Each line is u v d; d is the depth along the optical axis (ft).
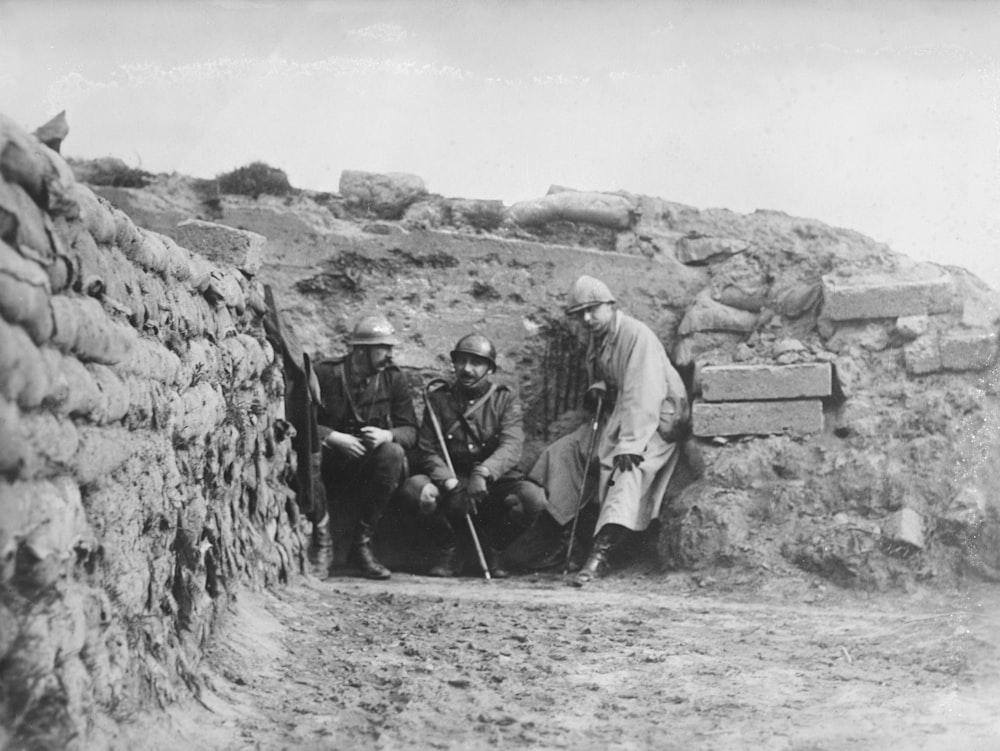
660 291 39.93
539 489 35.70
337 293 39.34
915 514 32.09
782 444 34.60
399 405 35.32
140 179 40.63
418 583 33.01
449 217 40.78
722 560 32.89
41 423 12.26
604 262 40.09
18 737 11.81
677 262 40.27
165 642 16.56
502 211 41.14
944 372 34.55
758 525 33.45
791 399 34.83
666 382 36.52
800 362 35.29
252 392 26.40
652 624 26.30
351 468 34.19
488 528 35.83
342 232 39.68
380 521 36.45
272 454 28.35
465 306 39.65
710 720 18.44
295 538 29.48
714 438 35.22
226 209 39.65
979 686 20.36
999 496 32.12
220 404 22.15
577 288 37.06
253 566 24.57
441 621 25.79
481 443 35.99
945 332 34.83
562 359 39.32
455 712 18.53
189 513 18.88
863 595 30.99
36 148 12.85
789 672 21.59
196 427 19.81
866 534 31.89
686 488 35.42
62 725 12.37
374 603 27.94
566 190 42.22
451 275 39.83
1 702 11.68
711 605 29.50
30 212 12.50
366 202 41.09
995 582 31.19
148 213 39.63
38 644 11.97
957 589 30.94
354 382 35.12
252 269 29.04
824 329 36.19
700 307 38.37
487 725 17.92
